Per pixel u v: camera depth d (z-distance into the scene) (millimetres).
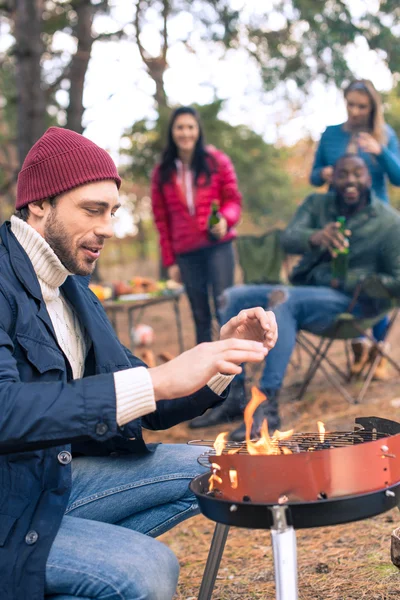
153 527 1868
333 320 4215
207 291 4871
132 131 11297
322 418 4215
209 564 1754
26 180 1670
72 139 1650
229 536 2908
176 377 1417
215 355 1426
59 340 1775
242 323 1727
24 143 7566
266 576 2387
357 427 1740
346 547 2566
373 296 4152
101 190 1641
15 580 1424
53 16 10773
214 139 12680
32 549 1445
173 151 4742
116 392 1396
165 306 10883
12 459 1526
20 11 7496
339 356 6074
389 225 4277
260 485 1380
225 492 1444
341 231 4250
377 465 1404
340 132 4652
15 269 1648
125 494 1820
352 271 4289
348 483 1377
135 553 1497
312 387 5039
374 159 4531
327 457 1366
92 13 8266
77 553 1475
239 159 14656
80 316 1839
